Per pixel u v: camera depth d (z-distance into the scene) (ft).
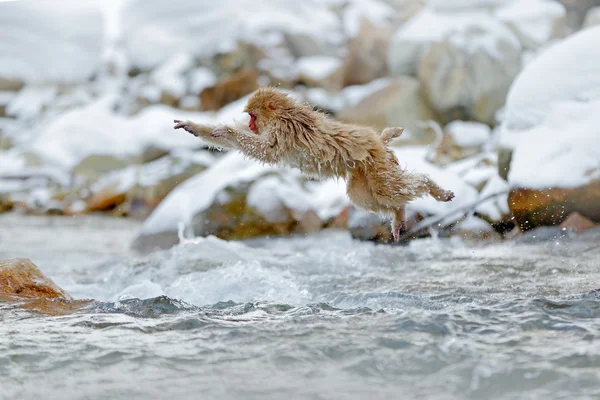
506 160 90.07
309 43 181.27
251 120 58.75
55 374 40.60
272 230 101.81
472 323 48.21
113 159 155.84
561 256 76.02
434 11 163.43
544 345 43.60
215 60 177.88
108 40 211.61
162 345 45.44
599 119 84.38
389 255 81.61
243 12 188.75
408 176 57.16
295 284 63.46
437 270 72.18
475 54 148.56
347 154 56.90
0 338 46.80
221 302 57.16
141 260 81.20
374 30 179.11
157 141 151.74
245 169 108.47
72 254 98.12
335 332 47.11
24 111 185.78
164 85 176.76
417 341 44.78
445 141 134.62
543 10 164.14
